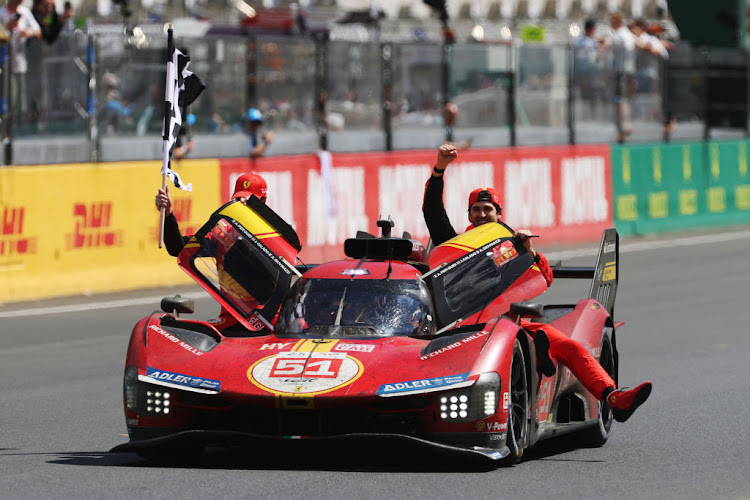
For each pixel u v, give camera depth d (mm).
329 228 67250
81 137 58031
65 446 29500
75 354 44156
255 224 29016
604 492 24141
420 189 72062
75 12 74688
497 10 97375
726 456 28906
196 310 54469
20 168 54812
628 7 107688
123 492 23297
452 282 28516
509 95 76000
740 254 77188
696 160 89438
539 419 27734
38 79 56156
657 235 85812
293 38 66250
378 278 27734
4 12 55938
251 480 24359
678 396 37719
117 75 59375
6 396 36844
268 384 24438
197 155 62031
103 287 57969
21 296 54812
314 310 27188
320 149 67750
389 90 70875
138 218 59656
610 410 31328
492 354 24953
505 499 23016
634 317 54875
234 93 63750
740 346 47344
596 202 81250
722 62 91375
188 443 25000
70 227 56812
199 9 75250
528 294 29047
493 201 31625
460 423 24469
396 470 25484
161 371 25344
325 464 26188
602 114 81875
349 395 24031
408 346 25703
